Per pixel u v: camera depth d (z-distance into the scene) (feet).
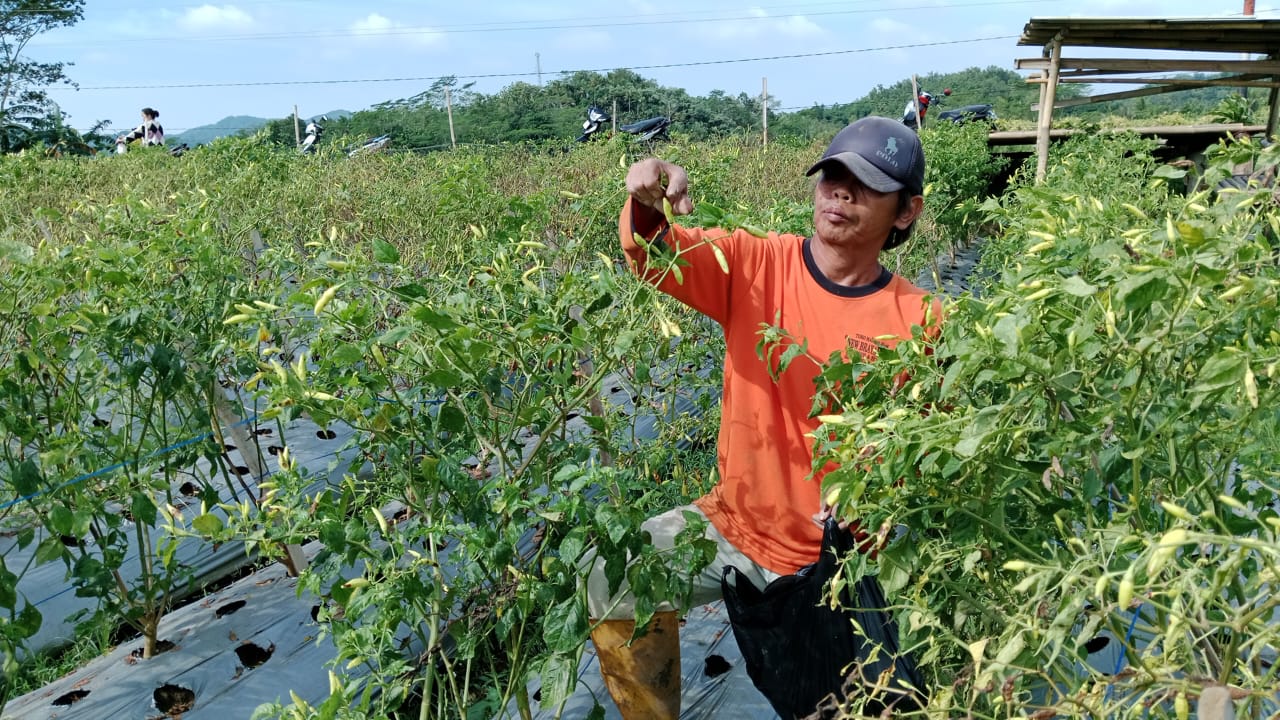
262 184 23.09
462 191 17.11
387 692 7.14
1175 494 5.70
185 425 11.30
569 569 7.77
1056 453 5.43
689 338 13.60
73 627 12.69
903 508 6.08
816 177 7.93
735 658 10.98
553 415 8.84
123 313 10.14
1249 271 5.31
